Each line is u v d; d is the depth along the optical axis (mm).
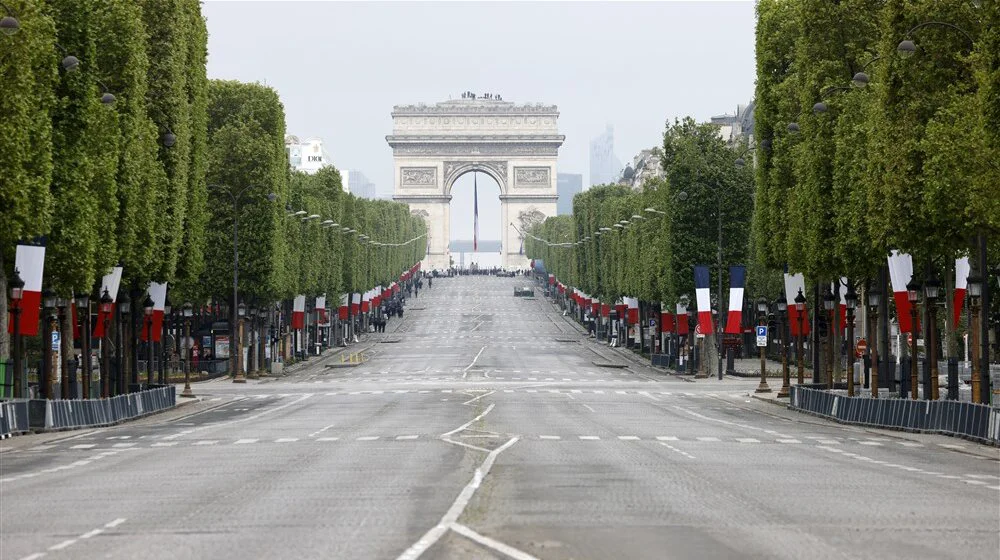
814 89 85688
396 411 80125
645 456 46469
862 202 74500
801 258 90812
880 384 100000
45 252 69438
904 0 66000
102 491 35562
